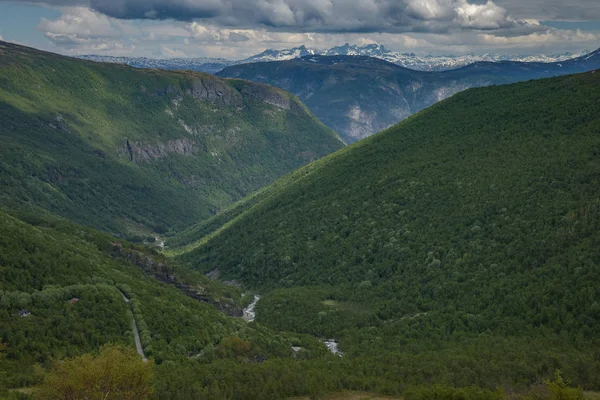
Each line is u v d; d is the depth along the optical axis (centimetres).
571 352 16100
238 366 16638
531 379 14962
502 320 19050
